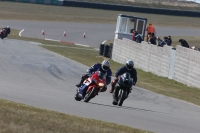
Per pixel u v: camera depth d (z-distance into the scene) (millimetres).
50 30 173000
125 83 42938
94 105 42188
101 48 115312
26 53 93625
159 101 52875
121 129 29234
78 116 32750
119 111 39688
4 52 89562
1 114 28156
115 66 98250
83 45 151000
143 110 42750
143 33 118500
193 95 64688
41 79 61094
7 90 46062
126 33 118062
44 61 82750
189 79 75000
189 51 75438
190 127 35094
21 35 155125
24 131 23906
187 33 190750
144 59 93688
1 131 23297
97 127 28438
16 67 70125
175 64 80312
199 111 47875
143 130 30125
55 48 119312
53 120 28766
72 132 25406
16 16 192250
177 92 66438
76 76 68625
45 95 46250
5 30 130875
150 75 85938
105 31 182000
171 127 33812
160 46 89188
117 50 108750
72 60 92375
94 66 43531
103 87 42938
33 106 35781
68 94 50031
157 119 37281
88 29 182375
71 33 171625
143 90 62125
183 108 48969
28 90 48969
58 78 64188
